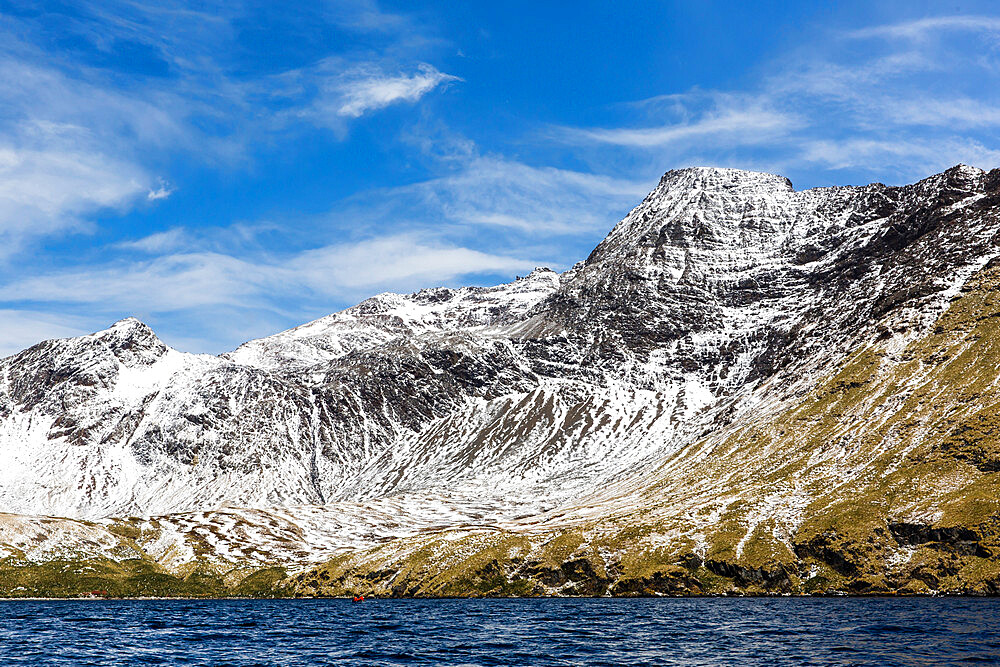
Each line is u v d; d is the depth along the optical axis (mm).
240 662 99688
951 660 90188
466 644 111688
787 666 89812
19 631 134625
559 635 119875
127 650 110625
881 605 157750
